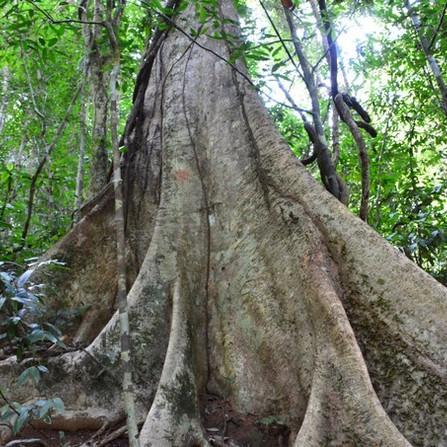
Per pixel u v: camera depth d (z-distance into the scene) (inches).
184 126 225.9
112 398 163.3
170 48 268.8
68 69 403.2
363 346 151.2
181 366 161.0
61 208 371.2
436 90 354.3
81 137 378.9
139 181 230.4
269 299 171.5
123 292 136.4
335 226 169.0
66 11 334.0
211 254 194.7
